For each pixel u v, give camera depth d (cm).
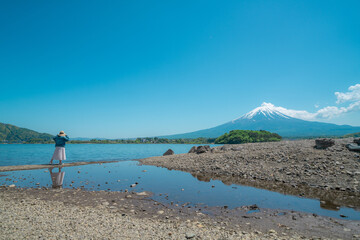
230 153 2169
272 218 742
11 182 1377
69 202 942
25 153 4275
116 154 4209
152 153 4622
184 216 776
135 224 675
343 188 1082
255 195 1043
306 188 1145
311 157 1580
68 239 543
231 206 888
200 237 579
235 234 601
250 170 1560
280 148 1992
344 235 596
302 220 717
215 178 1476
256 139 14250
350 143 1662
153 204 926
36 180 1447
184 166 1962
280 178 1336
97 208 858
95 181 1416
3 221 650
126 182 1381
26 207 821
